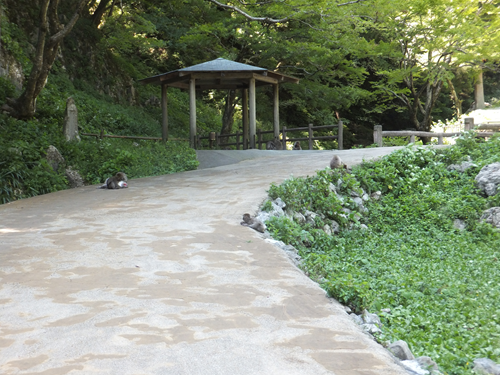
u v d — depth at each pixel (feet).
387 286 25.31
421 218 42.11
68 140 56.59
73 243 24.03
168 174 53.78
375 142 67.46
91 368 11.32
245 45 93.09
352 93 96.99
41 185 46.21
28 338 13.05
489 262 31.60
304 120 127.85
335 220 38.88
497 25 93.81
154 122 94.58
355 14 84.99
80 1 54.85
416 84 127.54
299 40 91.61
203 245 23.50
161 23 98.78
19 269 19.63
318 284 19.22
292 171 47.24
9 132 52.13
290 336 13.41
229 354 12.14
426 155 50.98
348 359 12.05
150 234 25.81
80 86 83.97
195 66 74.02
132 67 106.52
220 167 57.31
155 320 14.33
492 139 55.16
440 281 26.71
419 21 97.55
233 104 97.55
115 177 44.52
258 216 30.71
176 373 11.11
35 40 78.48
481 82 130.11
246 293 16.92
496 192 44.06
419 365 13.30
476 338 17.56
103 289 17.13
